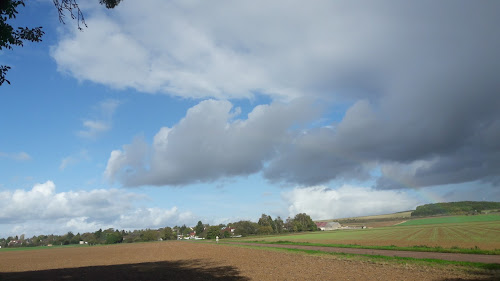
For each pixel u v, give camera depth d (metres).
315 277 23.34
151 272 30.12
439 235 73.06
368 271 24.98
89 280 25.30
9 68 14.61
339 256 37.84
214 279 24.20
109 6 17.20
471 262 24.98
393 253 37.19
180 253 63.72
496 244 44.41
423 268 24.55
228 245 88.31
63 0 14.35
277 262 35.59
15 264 52.38
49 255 84.62
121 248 110.81
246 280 23.30
